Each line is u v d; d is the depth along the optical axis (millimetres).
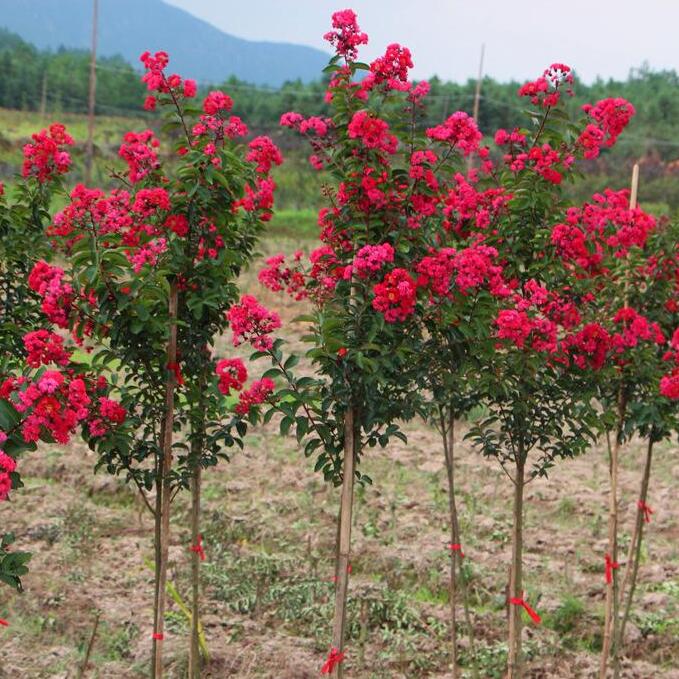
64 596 7387
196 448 5258
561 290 5500
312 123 4766
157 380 5078
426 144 4773
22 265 5551
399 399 4891
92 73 36938
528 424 5422
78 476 9828
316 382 4703
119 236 4852
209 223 4996
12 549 8172
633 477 10617
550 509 9664
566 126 5363
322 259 5016
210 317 5324
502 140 5473
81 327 4570
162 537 5117
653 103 66562
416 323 4797
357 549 8359
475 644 6980
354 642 6984
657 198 49469
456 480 10273
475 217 5469
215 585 7648
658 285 5926
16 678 6270
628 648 7121
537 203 5371
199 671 6074
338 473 4914
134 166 4973
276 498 9469
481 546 8633
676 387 5492
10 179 37500
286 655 6711
